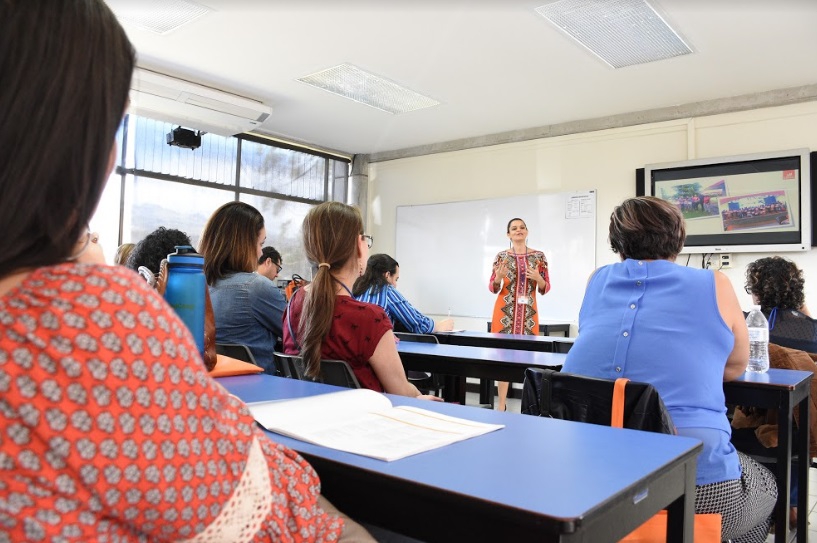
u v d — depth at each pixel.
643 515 0.68
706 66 4.17
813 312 4.36
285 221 6.57
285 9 3.53
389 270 3.38
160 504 0.42
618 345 1.45
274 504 0.55
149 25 3.75
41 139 0.43
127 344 0.42
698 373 1.38
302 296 1.81
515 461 0.71
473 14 3.52
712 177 4.72
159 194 5.53
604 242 5.37
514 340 3.35
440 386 3.36
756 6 3.32
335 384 1.51
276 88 4.87
